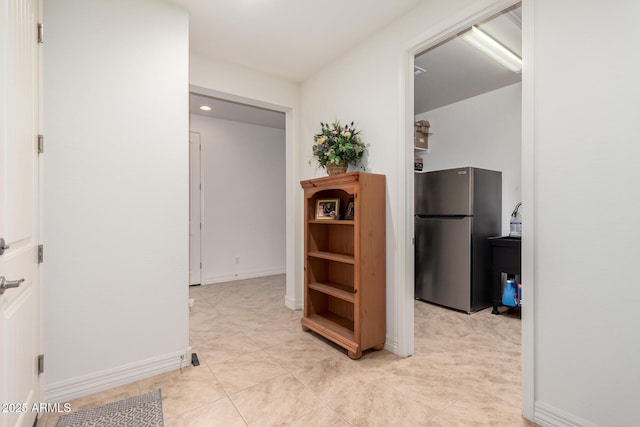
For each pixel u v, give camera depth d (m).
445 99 4.08
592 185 1.37
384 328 2.42
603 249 1.34
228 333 2.77
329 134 2.63
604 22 1.34
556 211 1.48
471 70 3.24
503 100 3.72
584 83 1.39
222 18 2.31
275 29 2.46
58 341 1.73
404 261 2.30
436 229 3.66
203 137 4.78
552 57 1.49
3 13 1.13
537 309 1.54
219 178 4.93
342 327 2.59
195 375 2.04
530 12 1.55
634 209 1.27
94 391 1.83
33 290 1.55
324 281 2.95
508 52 2.85
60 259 1.74
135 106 1.98
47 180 1.70
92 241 1.83
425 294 3.77
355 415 1.63
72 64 1.78
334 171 2.58
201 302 3.77
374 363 2.20
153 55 2.05
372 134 2.55
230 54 2.84
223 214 4.96
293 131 3.43
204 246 4.78
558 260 1.47
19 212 1.33
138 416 1.62
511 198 3.67
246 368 2.13
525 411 1.59
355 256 2.29
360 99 2.66
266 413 1.65
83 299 1.81
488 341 2.61
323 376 2.02
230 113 4.64
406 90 2.30
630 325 1.28
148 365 2.01
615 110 1.31
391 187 2.39
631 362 1.28
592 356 1.38
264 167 5.40
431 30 2.08
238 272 5.11
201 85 2.82
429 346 2.50
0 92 1.11
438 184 3.64
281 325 2.98
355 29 2.47
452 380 1.98
